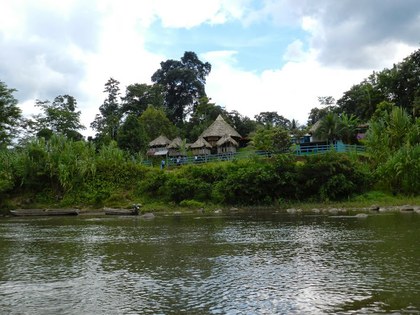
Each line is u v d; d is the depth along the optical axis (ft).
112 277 49.80
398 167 151.53
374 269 49.83
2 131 223.92
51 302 40.01
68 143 194.90
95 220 131.13
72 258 63.31
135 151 251.60
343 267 51.57
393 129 177.06
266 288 42.78
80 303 39.45
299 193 159.12
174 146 260.42
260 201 160.56
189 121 350.23
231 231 91.40
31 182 182.09
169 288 43.93
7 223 127.75
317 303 37.32
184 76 393.29
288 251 64.49
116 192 179.93
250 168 163.73
